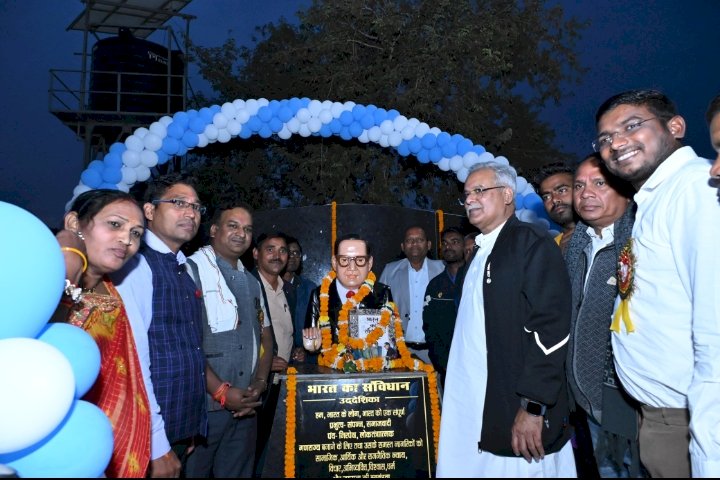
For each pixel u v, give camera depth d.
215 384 3.77
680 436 2.48
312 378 3.44
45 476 1.90
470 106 11.58
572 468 3.06
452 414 3.17
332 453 3.34
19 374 1.71
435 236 7.56
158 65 10.69
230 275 4.14
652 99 2.66
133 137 6.75
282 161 12.80
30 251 1.87
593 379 3.03
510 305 2.97
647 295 2.55
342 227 7.30
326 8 11.56
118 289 2.95
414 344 6.34
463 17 11.70
